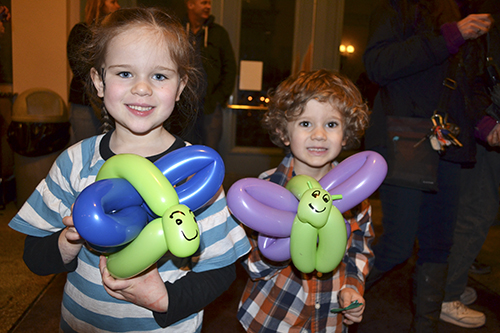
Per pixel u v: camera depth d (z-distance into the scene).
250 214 0.86
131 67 0.84
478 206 1.90
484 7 1.62
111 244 0.65
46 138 2.98
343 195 0.94
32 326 1.76
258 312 1.19
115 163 0.73
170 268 0.91
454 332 1.91
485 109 1.68
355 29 4.66
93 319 0.92
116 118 0.87
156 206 0.69
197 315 0.97
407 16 1.57
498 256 2.83
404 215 1.57
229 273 0.96
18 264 2.31
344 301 1.09
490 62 1.59
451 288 1.97
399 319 2.00
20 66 3.66
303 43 4.64
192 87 1.12
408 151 1.50
